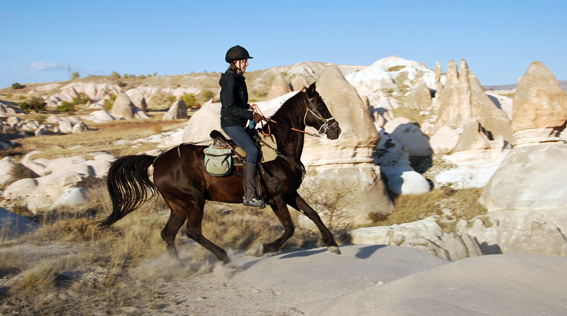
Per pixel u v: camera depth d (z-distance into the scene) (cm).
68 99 8156
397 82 5162
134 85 9744
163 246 671
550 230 1038
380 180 1577
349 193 1455
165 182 569
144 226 781
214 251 555
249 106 565
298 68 10538
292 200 575
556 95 1338
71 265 541
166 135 3331
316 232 1046
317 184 1473
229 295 466
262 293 469
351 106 1562
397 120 2636
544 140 1352
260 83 9312
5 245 650
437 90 3947
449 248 920
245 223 934
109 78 10219
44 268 478
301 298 450
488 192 1399
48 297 429
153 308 422
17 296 426
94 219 864
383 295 381
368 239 1001
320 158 1531
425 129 2834
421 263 593
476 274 389
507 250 1089
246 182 532
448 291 363
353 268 540
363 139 1519
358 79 5306
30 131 3653
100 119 4603
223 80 538
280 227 985
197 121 2197
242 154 546
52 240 696
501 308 319
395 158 1928
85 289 459
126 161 590
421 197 1656
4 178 1881
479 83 2670
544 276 365
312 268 535
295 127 580
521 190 1271
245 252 713
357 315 356
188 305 435
